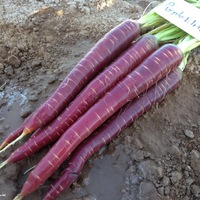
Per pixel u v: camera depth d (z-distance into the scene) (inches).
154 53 11.2
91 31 14.2
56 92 10.8
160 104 11.9
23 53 13.6
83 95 10.6
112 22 14.7
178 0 13.2
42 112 10.4
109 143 10.9
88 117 10.1
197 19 12.5
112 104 10.3
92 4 15.5
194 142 11.1
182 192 10.2
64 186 9.6
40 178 9.5
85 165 10.5
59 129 10.4
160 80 11.4
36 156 10.6
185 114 11.8
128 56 11.2
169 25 13.1
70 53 13.5
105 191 10.1
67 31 14.3
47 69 13.0
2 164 9.9
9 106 12.0
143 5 16.9
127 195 10.1
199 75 12.8
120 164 10.6
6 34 14.0
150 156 10.7
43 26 14.4
